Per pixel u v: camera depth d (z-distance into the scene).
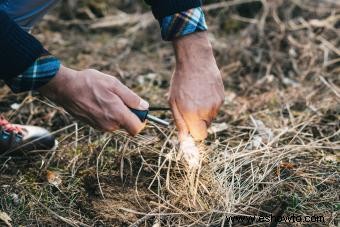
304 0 2.19
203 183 1.30
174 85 1.19
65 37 2.09
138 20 2.18
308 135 1.51
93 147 1.43
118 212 1.25
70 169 1.38
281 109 1.63
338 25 2.09
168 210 1.25
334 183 1.32
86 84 1.08
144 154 1.41
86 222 1.23
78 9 2.23
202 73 1.17
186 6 1.14
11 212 1.24
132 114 1.10
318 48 1.94
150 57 1.97
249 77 1.84
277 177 1.32
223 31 2.12
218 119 1.59
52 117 1.59
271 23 2.09
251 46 1.98
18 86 1.08
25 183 1.32
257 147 1.43
